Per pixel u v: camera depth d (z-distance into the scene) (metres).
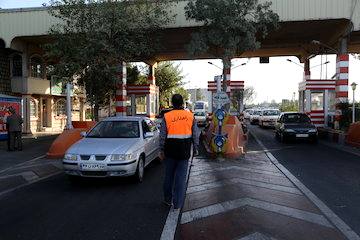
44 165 12.78
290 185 9.63
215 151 14.45
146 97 31.25
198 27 22.72
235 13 20.95
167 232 6.10
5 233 6.12
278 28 22.33
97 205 7.80
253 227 6.28
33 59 28.92
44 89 29.53
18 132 17.19
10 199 8.41
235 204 7.71
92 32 20.61
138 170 9.84
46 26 23.92
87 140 10.38
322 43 25.61
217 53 23.38
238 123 16.42
